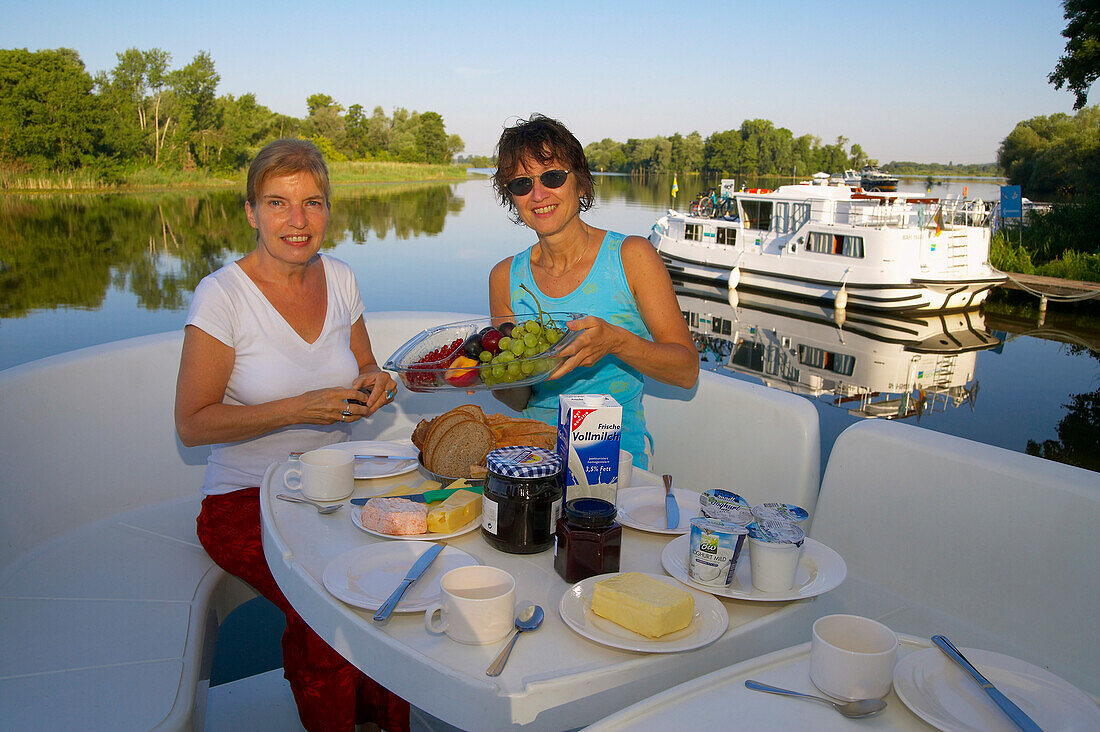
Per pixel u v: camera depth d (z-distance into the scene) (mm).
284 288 2111
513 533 1403
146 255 25266
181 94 56719
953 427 10906
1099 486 1762
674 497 1646
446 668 1046
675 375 2141
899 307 16359
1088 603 1745
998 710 965
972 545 1966
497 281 2551
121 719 1497
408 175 84875
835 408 11938
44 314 15953
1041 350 15141
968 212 16938
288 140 2023
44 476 2277
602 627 1152
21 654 1696
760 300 18547
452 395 3230
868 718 968
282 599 1937
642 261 2279
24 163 50344
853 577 2213
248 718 2062
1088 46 23641
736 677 1053
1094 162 33781
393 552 1379
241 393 2057
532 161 2199
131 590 1989
